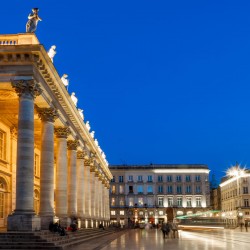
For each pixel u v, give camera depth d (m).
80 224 48.44
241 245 32.88
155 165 130.75
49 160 33.31
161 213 126.31
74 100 45.91
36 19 31.44
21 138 28.48
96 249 27.55
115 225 91.56
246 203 111.25
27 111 28.80
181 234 59.66
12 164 40.94
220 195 139.50
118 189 127.56
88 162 56.12
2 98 33.09
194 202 127.69
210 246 31.41
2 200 39.19
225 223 94.25
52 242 25.98
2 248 25.11
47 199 32.59
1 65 29.09
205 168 129.75
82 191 50.66
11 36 30.53
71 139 44.81
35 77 29.38
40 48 28.45
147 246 31.25
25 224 27.14
